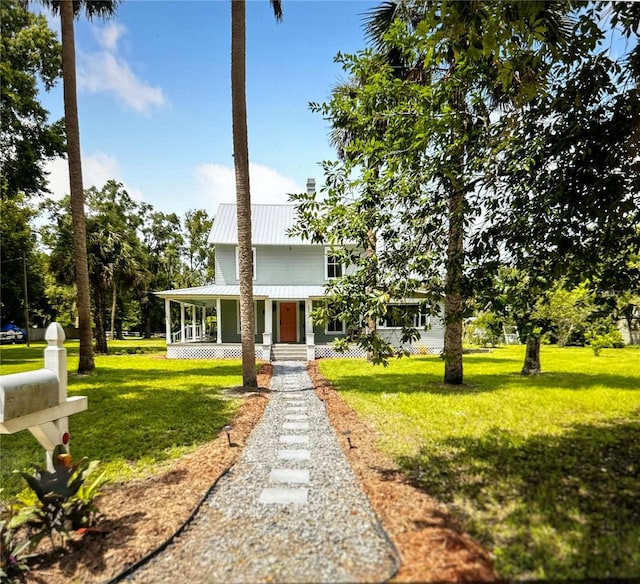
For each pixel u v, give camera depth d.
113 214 32.00
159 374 11.58
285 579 2.32
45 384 3.22
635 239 3.92
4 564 2.52
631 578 2.25
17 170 15.08
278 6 9.22
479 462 4.13
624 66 3.50
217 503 3.35
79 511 2.89
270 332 16.28
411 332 3.94
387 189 4.22
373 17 8.80
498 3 2.74
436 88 4.09
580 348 21.81
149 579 2.40
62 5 10.55
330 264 18.80
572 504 3.15
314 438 5.29
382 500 3.23
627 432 5.21
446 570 2.22
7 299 29.75
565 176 3.59
